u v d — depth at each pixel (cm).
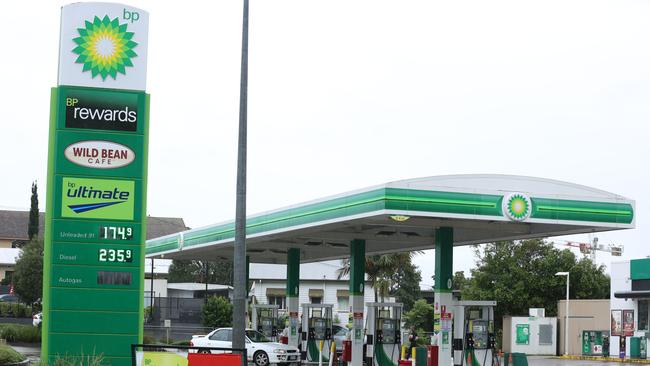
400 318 3281
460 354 2925
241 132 2012
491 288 6406
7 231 9962
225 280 9644
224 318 5847
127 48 2398
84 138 2364
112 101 2383
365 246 3859
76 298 2328
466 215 2648
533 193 2730
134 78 2400
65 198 2342
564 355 5112
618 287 4984
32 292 6800
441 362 2936
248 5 2031
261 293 7431
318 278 7469
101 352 2327
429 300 8300
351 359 3381
